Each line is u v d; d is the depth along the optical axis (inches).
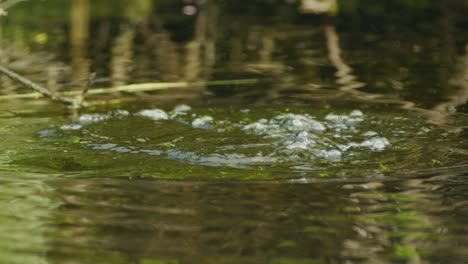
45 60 340.2
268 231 135.0
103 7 526.9
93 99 262.5
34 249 126.7
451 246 128.8
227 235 133.3
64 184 164.1
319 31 415.8
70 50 365.7
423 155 183.8
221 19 467.2
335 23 443.2
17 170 174.6
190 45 379.9
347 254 125.3
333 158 182.1
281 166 175.8
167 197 154.4
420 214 144.6
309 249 127.1
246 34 410.0
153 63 333.7
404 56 339.0
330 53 352.2
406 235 134.1
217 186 161.5
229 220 140.9
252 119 224.4
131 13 494.9
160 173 171.3
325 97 260.5
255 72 310.5
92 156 185.6
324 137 200.7
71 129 213.5
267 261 121.9
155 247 127.6
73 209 147.6
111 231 135.3
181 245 128.3
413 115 229.0
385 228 137.1
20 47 372.8
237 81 292.8
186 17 476.1
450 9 483.8
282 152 186.9
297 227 137.3
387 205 149.3
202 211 145.6
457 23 431.5
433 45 366.0
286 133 205.2
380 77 295.7
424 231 135.9
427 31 407.2
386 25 430.6
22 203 151.2
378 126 213.6
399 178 166.4
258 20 460.8
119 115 230.4
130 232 134.8
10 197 154.8
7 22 456.8
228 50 365.1
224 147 192.1
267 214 143.7
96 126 216.8
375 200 152.0
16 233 134.5
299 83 287.0
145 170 173.6
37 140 201.6
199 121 220.2
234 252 125.5
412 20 446.3
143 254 124.6
